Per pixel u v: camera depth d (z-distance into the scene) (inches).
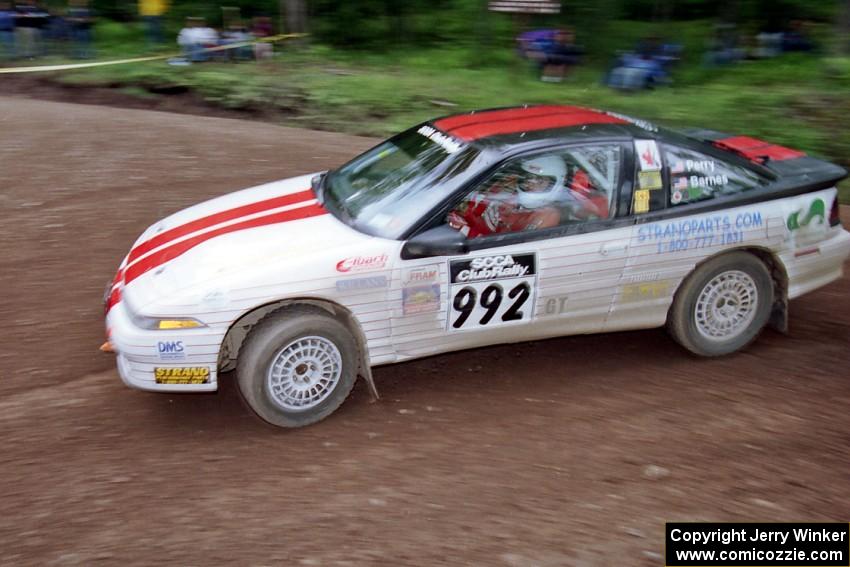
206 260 173.5
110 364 202.4
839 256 209.6
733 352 205.9
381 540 139.7
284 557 135.9
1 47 665.0
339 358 175.3
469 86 588.7
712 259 194.7
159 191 334.0
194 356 166.7
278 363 170.1
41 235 283.0
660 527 142.9
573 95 546.3
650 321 197.5
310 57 706.8
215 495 153.3
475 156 183.3
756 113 486.3
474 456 165.2
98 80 594.2
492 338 186.4
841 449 165.6
